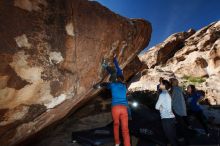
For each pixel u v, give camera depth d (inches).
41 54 130.2
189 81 749.9
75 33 148.6
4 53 112.7
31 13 125.0
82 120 267.0
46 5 132.9
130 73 328.5
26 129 144.3
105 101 311.9
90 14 159.8
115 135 176.9
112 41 183.9
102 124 253.9
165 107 186.4
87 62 162.4
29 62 124.6
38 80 131.3
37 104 139.5
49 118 161.2
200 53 943.7
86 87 172.6
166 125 185.3
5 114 125.1
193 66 844.0
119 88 180.4
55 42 137.0
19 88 123.3
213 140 219.9
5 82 116.2
